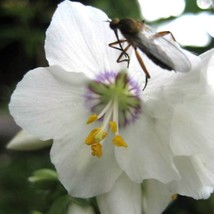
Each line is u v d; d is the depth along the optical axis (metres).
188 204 0.14
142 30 0.06
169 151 0.07
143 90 0.07
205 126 0.07
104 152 0.07
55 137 0.07
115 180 0.07
